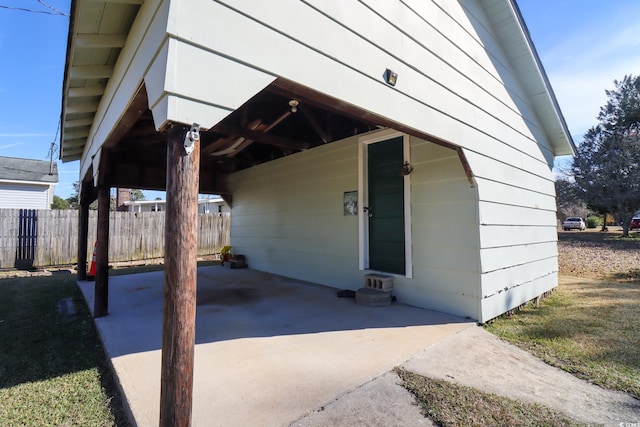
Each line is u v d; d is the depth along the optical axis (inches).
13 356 106.3
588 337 119.6
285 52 69.4
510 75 177.5
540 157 211.2
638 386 84.7
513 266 161.3
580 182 695.7
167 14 55.1
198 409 66.9
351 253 187.2
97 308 137.2
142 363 90.5
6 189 514.0
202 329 118.8
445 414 68.8
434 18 117.6
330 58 78.5
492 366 94.7
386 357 93.2
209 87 58.0
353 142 187.8
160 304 158.1
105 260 139.9
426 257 149.9
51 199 562.6
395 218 167.0
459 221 139.3
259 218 271.9
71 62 100.8
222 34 60.1
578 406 75.5
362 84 86.4
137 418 64.5
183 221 54.0
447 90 121.3
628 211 637.9
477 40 146.4
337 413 67.3
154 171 244.7
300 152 227.0
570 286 229.5
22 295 195.0
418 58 107.5
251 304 156.2
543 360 101.0
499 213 150.8
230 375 82.0
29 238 317.1
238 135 173.5
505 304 150.2
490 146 148.4
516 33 163.3
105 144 131.3
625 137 630.5
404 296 157.8
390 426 64.5
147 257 373.1
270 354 95.4
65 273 292.8
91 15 79.5
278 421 63.7
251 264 281.4
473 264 134.3
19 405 77.0
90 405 77.1
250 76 63.6
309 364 88.5
